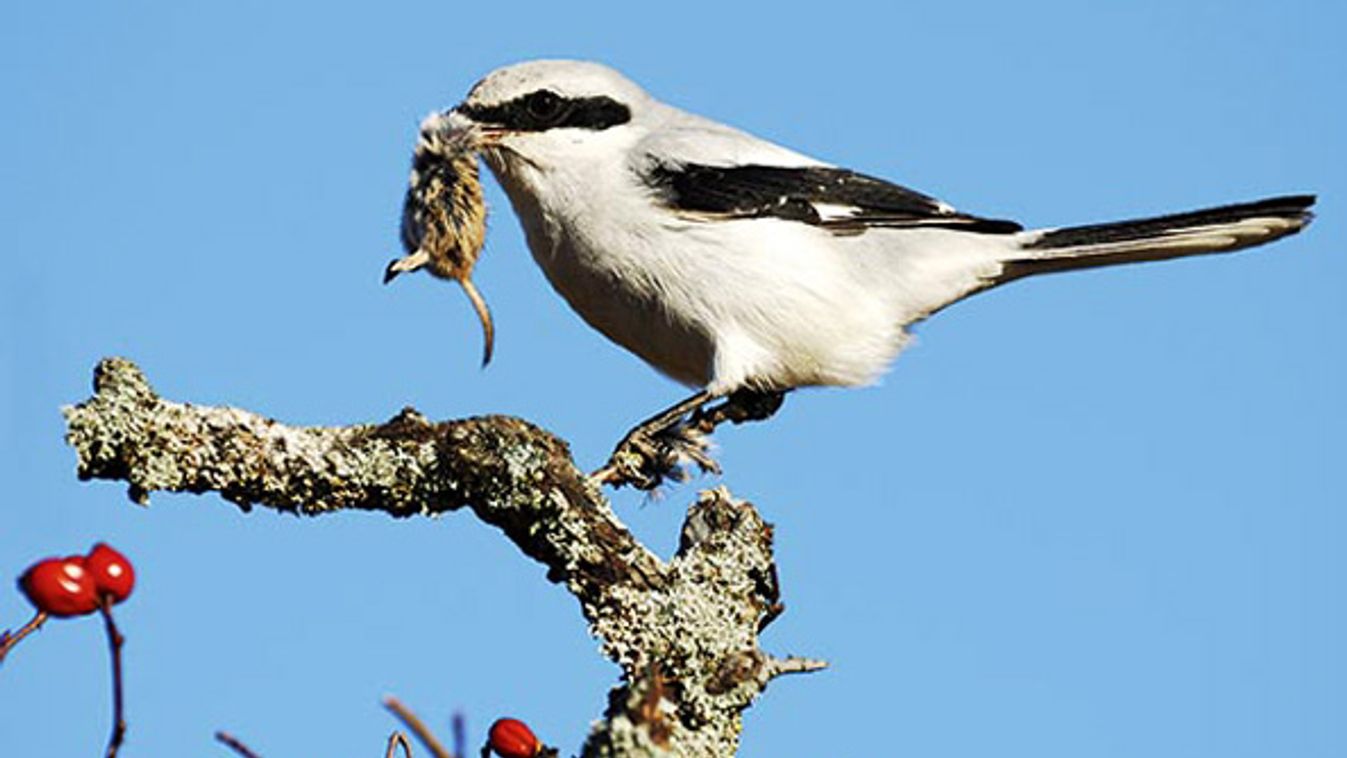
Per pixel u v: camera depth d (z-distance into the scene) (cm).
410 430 772
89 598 502
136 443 735
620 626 767
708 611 769
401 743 566
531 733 614
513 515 781
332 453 760
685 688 759
